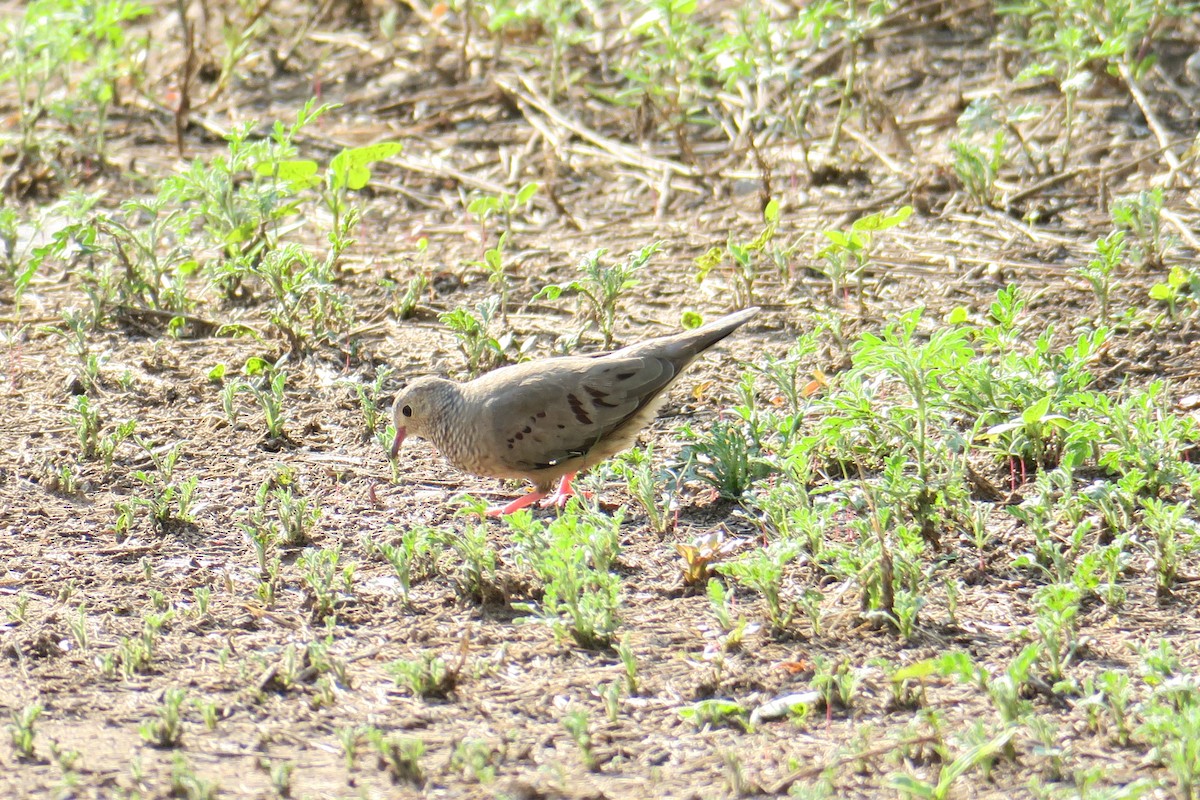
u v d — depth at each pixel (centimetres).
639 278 1634
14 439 1240
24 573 994
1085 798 670
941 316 1483
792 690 824
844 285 1530
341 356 1432
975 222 1741
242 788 727
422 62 2383
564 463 1108
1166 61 2092
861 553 934
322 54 2448
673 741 773
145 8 2161
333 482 1168
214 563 1015
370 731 746
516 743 773
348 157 1523
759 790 718
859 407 1077
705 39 2188
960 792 713
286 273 1475
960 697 809
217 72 2400
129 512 1076
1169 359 1339
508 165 2020
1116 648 862
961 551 1005
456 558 1021
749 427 1127
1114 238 1405
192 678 848
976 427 1070
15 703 817
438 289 1619
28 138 2030
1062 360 1174
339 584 975
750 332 1480
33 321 1529
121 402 1325
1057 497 1073
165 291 1555
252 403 1323
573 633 888
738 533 1053
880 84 2153
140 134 2170
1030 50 2066
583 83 2256
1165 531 929
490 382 1114
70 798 718
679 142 1972
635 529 1070
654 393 1117
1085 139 1933
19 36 2061
